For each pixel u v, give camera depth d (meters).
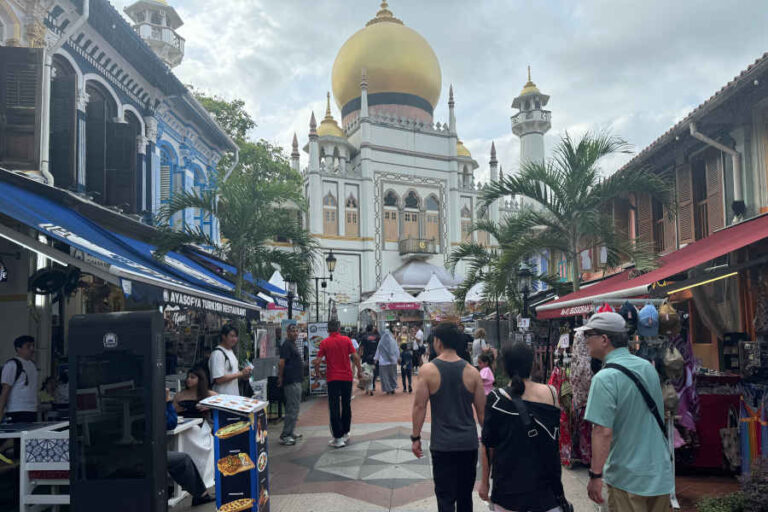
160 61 12.78
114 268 5.74
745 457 6.08
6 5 8.69
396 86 45.91
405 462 7.52
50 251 5.60
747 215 9.20
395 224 42.78
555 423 3.43
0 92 8.35
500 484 3.40
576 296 9.84
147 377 4.19
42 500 5.18
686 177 11.27
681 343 6.24
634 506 3.24
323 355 8.71
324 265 39.72
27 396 6.94
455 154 44.72
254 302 12.20
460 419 4.29
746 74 8.01
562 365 7.61
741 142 9.35
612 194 10.85
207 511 5.81
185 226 11.30
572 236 11.22
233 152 19.30
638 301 6.30
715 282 9.06
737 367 8.50
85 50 11.01
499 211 46.00
